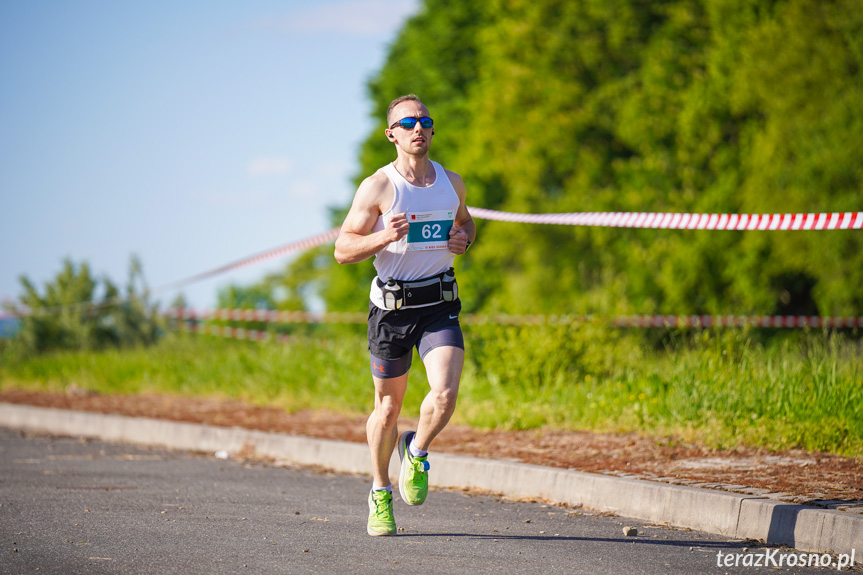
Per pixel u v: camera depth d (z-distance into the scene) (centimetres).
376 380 1617
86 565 1423
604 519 1862
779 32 8075
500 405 3003
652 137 9038
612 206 9525
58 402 4038
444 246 1570
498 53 10444
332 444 2656
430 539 1638
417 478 1597
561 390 3142
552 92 9862
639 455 2283
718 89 8388
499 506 2005
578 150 10000
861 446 2233
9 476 2362
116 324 6334
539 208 10181
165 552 1512
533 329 3475
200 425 3108
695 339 3142
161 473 2456
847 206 7300
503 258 10919
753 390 2597
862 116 7300
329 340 4566
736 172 8369
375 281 1590
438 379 1530
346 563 1450
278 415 3419
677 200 8638
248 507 1941
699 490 1808
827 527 1573
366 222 1554
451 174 1617
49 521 1758
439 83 11988
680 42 9238
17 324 6200
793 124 7756
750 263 7938
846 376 2620
